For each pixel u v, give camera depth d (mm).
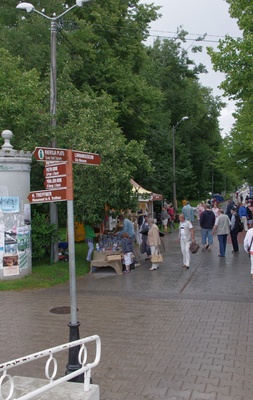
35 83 16031
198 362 6461
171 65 52031
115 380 5863
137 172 19656
